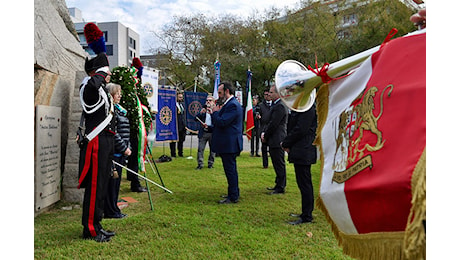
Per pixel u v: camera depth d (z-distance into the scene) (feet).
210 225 13.06
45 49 15.42
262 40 95.61
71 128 16.28
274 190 19.03
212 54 93.86
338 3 86.43
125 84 16.89
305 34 85.81
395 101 4.55
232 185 16.67
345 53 83.10
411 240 3.76
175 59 97.35
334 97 6.39
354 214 5.07
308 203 13.52
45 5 15.92
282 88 7.24
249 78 35.24
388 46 5.12
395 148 4.36
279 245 11.05
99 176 11.56
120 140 13.69
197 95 36.83
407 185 4.01
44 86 15.01
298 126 13.24
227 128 16.58
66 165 16.19
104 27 160.56
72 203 16.02
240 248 10.81
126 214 14.55
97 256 10.04
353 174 5.08
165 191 19.17
